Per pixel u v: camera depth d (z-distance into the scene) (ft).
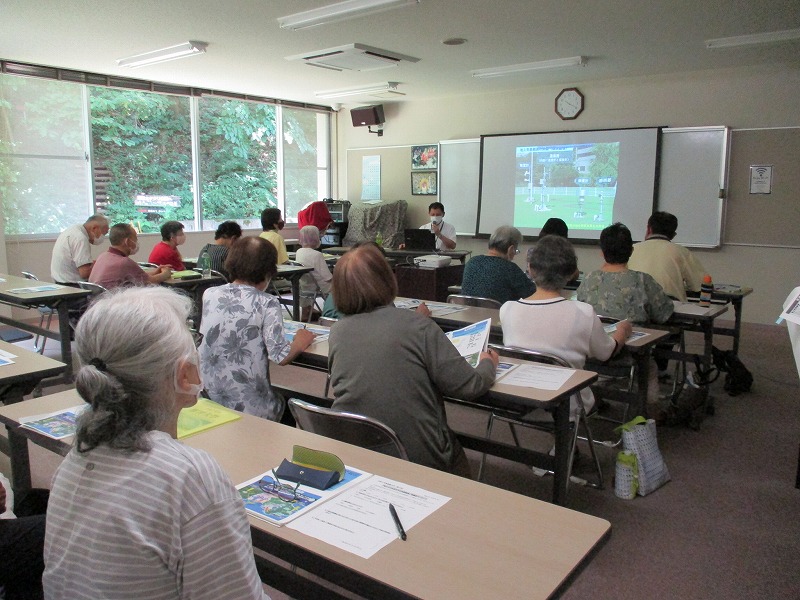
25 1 13.71
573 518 3.82
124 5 14.10
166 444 2.79
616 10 14.42
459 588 3.12
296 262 19.10
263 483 4.22
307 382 14.03
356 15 14.60
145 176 24.21
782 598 6.43
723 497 8.68
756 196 20.39
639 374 9.52
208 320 7.38
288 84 24.26
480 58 19.45
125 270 14.83
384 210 27.63
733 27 15.78
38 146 21.07
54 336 13.20
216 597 2.63
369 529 3.66
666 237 13.12
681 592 6.52
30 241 21.02
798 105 19.43
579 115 23.56
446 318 10.23
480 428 11.29
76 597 2.67
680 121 21.54
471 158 26.32
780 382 14.25
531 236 25.11
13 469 7.20
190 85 24.47
